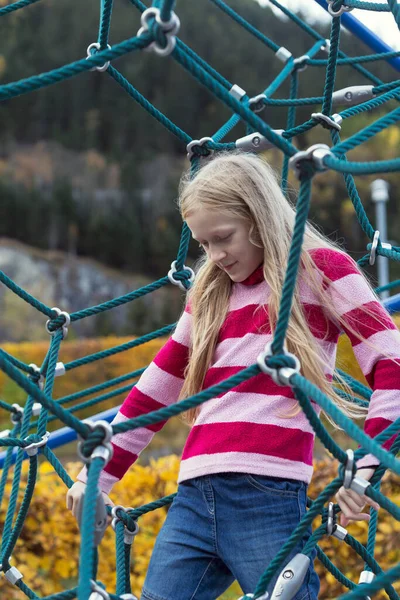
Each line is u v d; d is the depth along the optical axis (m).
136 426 1.24
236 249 1.70
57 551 4.17
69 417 1.21
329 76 2.04
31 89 1.17
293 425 1.63
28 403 2.37
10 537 2.17
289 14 3.08
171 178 36.75
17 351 17.34
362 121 30.09
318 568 3.81
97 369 15.20
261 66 34.25
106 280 33.22
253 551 1.58
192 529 1.67
